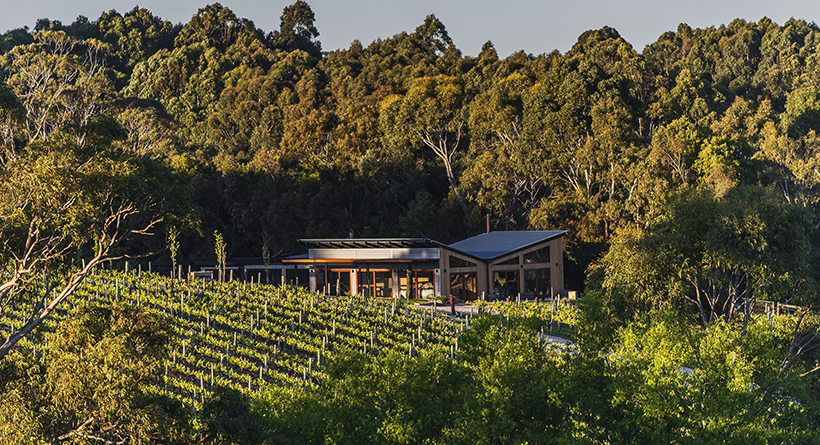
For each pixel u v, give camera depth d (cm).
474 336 1903
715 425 1694
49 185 1442
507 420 1591
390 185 7788
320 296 4303
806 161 7375
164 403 1341
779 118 8812
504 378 1664
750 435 1700
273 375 2808
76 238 1535
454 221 7338
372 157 7806
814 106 8569
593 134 7062
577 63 7819
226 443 1344
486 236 6156
